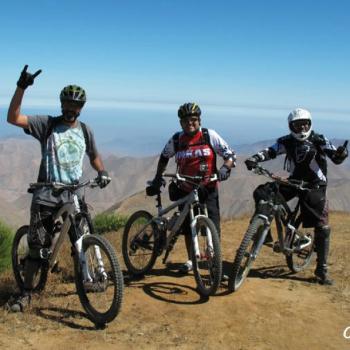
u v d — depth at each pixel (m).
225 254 8.85
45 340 4.97
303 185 6.82
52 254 5.78
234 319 5.64
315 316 5.80
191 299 6.21
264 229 6.47
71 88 5.50
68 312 5.70
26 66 5.20
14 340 4.93
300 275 7.43
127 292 6.46
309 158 6.77
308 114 6.72
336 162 6.72
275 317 5.73
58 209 5.69
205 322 5.53
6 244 9.38
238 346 5.01
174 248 9.27
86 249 5.49
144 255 7.43
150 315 5.70
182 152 6.74
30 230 5.77
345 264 8.16
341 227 11.97
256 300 6.22
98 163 6.02
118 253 9.35
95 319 5.35
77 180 5.69
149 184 7.10
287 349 4.99
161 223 6.84
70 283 6.82
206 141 6.69
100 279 5.38
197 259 6.28
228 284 6.39
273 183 6.78
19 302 5.76
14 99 5.31
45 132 5.61
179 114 6.63
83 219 5.62
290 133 6.89
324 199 6.92
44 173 5.68
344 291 6.73
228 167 6.53
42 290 6.25
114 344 4.94
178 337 5.14
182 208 6.79
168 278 7.09
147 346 4.92
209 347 4.96
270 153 6.87
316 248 7.05
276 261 8.18
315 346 5.07
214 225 6.70
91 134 5.87
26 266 5.86
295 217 7.06
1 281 7.30
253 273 7.47
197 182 6.61
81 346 4.86
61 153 5.60
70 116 5.59
